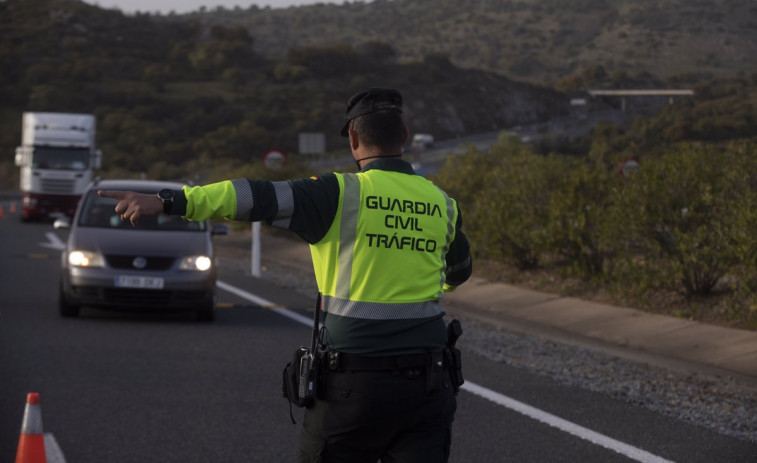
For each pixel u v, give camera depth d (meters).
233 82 127.69
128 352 10.20
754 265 11.48
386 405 3.54
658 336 11.80
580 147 81.00
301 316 13.42
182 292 12.30
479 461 6.48
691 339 11.41
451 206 3.89
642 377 9.46
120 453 6.49
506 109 153.88
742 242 11.48
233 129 99.56
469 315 14.05
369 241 3.61
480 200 18.27
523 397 8.41
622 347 11.55
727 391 8.84
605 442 6.98
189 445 6.72
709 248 12.43
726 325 11.79
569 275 16.02
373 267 3.61
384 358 3.56
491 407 8.02
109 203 13.37
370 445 3.62
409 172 3.81
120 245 12.48
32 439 4.86
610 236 13.82
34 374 8.91
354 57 146.88
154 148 91.50
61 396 8.06
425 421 3.65
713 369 10.06
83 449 6.56
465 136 137.00
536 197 16.70
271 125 105.56
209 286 12.48
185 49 144.62
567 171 16.50
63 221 13.20
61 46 133.88
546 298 15.02
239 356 10.16
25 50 128.88
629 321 12.77
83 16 150.00
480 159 20.59
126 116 102.00
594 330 12.75
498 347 11.08
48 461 6.27
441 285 3.79
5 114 101.06
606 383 9.12
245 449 6.66
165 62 136.38
